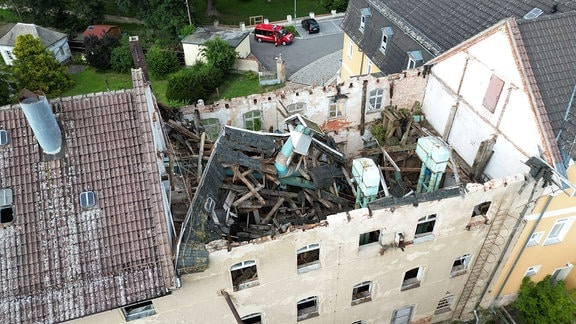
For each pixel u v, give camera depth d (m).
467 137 20.98
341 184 20.06
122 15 56.03
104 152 14.88
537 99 16.36
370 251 17.72
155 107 17.78
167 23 49.16
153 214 14.59
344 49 36.84
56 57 47.28
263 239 15.31
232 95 41.50
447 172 20.25
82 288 13.91
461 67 20.25
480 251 19.84
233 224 17.50
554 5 20.39
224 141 18.78
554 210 18.70
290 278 17.34
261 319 19.05
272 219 18.23
